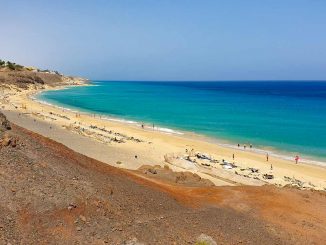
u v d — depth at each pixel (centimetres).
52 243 1802
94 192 2222
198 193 3036
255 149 7056
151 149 6284
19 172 2120
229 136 8325
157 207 2412
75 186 2194
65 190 2116
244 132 8856
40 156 2375
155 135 7888
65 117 9625
